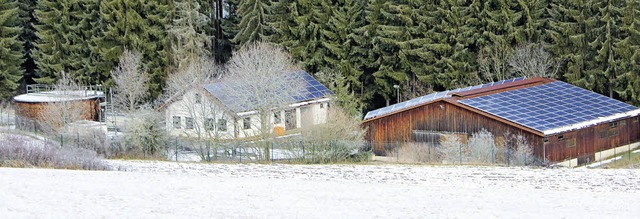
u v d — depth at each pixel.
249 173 32.34
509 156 38.06
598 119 41.69
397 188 26.20
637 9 52.62
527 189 26.83
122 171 31.08
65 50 66.81
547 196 24.61
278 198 22.73
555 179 30.05
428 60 57.19
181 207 20.38
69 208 19.69
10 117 61.53
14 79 67.12
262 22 61.66
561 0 55.56
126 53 57.91
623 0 53.50
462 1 56.84
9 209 19.33
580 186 28.06
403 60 57.56
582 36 54.00
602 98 45.84
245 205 21.06
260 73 41.78
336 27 59.91
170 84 51.97
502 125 39.66
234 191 24.09
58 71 66.06
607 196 24.81
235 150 41.59
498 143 39.81
